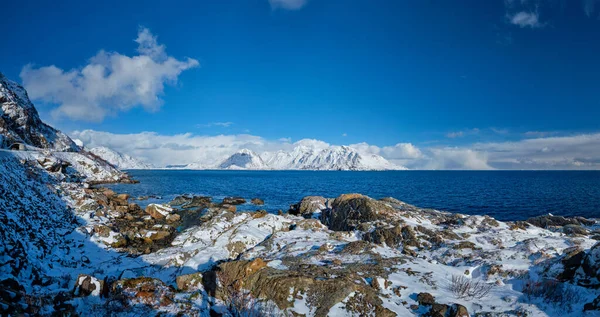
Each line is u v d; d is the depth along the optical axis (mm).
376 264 12641
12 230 15430
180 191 64438
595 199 50688
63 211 23438
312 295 9586
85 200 26984
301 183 107688
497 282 11539
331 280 9953
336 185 96188
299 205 33969
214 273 11125
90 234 19969
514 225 20234
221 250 16359
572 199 50938
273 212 39375
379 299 9422
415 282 10938
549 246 14273
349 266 12289
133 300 9555
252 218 22375
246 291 10250
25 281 11633
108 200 33406
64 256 16094
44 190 26000
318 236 18672
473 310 9227
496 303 9633
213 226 20984
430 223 22312
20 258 12852
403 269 12172
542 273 11367
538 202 47625
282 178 155750
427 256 15961
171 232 24609
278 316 8945
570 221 26188
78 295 9531
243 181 118500
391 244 18062
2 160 27844
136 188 62531
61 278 12633
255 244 17641
